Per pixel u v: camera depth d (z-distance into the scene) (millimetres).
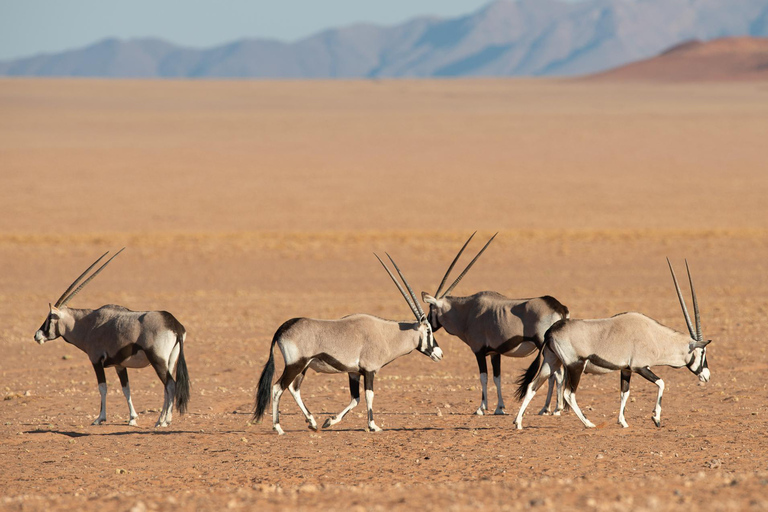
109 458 34906
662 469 31469
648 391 49438
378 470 32375
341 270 108750
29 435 39062
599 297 88000
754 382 51250
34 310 84688
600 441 36531
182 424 42312
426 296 46188
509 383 53406
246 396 50062
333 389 51844
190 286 99938
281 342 39156
